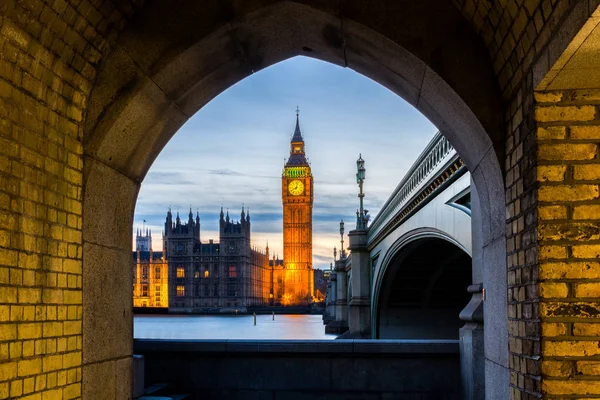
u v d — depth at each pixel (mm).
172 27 5387
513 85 4805
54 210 4773
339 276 49344
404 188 18750
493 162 5332
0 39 4125
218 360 10398
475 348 9008
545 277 4195
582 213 4195
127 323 6203
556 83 4121
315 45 6191
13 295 4180
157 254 167125
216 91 6555
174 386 10375
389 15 5262
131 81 5359
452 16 5215
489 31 4859
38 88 4598
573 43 3520
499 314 5488
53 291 4707
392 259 24281
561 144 4242
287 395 10227
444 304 30828
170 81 5672
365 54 5941
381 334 30703
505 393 5242
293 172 186125
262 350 10227
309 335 47281
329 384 10188
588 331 4137
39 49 4520
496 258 5578
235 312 146250
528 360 4477
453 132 6113
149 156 6355
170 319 97062
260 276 175875
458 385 10008
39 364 4469
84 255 5238
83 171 5238
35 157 4531
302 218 186875
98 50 5199
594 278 4160
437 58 5191
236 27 5508
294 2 5312
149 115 5824
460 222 12141
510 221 5000
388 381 10109
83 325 5188
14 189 4254
